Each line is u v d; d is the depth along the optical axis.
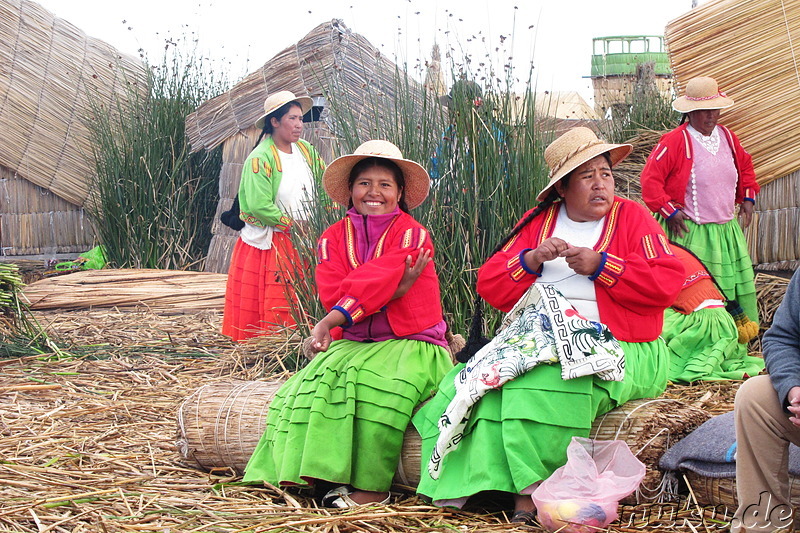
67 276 8.62
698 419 3.39
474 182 5.26
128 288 8.23
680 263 3.34
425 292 3.72
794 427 2.80
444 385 3.47
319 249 3.79
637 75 9.28
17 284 6.52
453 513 3.22
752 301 5.85
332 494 3.42
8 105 10.37
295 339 5.79
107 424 4.50
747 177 5.97
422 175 3.78
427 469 3.34
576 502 2.95
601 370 3.16
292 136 6.43
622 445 3.13
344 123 5.69
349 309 3.52
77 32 10.90
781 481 2.85
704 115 5.71
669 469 3.26
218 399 3.89
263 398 3.88
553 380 3.19
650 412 3.30
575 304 3.35
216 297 8.18
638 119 8.76
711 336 5.21
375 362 3.56
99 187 9.92
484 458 3.17
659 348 3.47
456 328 5.18
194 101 10.65
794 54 6.55
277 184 6.35
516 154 5.34
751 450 2.85
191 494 3.46
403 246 3.63
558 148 3.41
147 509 3.23
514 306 3.42
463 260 5.21
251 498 3.46
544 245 3.29
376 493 3.45
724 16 6.63
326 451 3.42
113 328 7.16
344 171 3.78
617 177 7.47
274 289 6.29
